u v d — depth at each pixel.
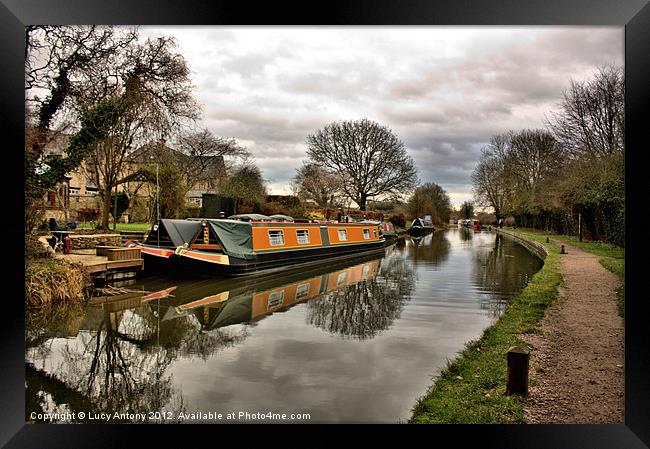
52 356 7.44
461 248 28.11
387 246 30.19
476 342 6.69
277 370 6.50
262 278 15.42
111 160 18.55
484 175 44.28
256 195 29.61
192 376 6.38
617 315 7.88
